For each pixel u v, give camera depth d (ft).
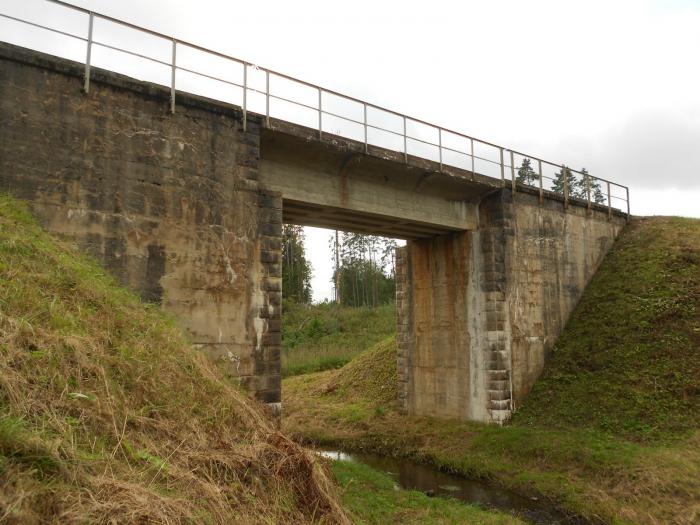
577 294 77.97
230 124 46.73
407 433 67.72
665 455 47.70
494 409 64.75
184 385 28.86
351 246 244.22
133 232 40.60
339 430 74.49
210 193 44.75
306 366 127.44
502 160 69.77
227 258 44.93
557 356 71.20
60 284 30.07
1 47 36.78
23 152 37.01
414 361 75.56
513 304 68.33
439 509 41.68
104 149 40.14
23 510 14.64
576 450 51.88
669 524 39.81
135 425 22.97
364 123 56.75
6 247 29.86
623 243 85.35
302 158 54.34
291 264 215.72
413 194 64.54
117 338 28.73
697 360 58.65
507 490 50.47
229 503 21.52
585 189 84.07
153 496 18.29
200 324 42.80
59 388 21.43
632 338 66.18
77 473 17.56
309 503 26.13
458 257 71.05
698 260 73.05
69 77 39.37
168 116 43.42
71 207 38.32
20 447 16.84
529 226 72.33
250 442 27.78
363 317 178.70
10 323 23.02
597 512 42.93
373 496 42.37
